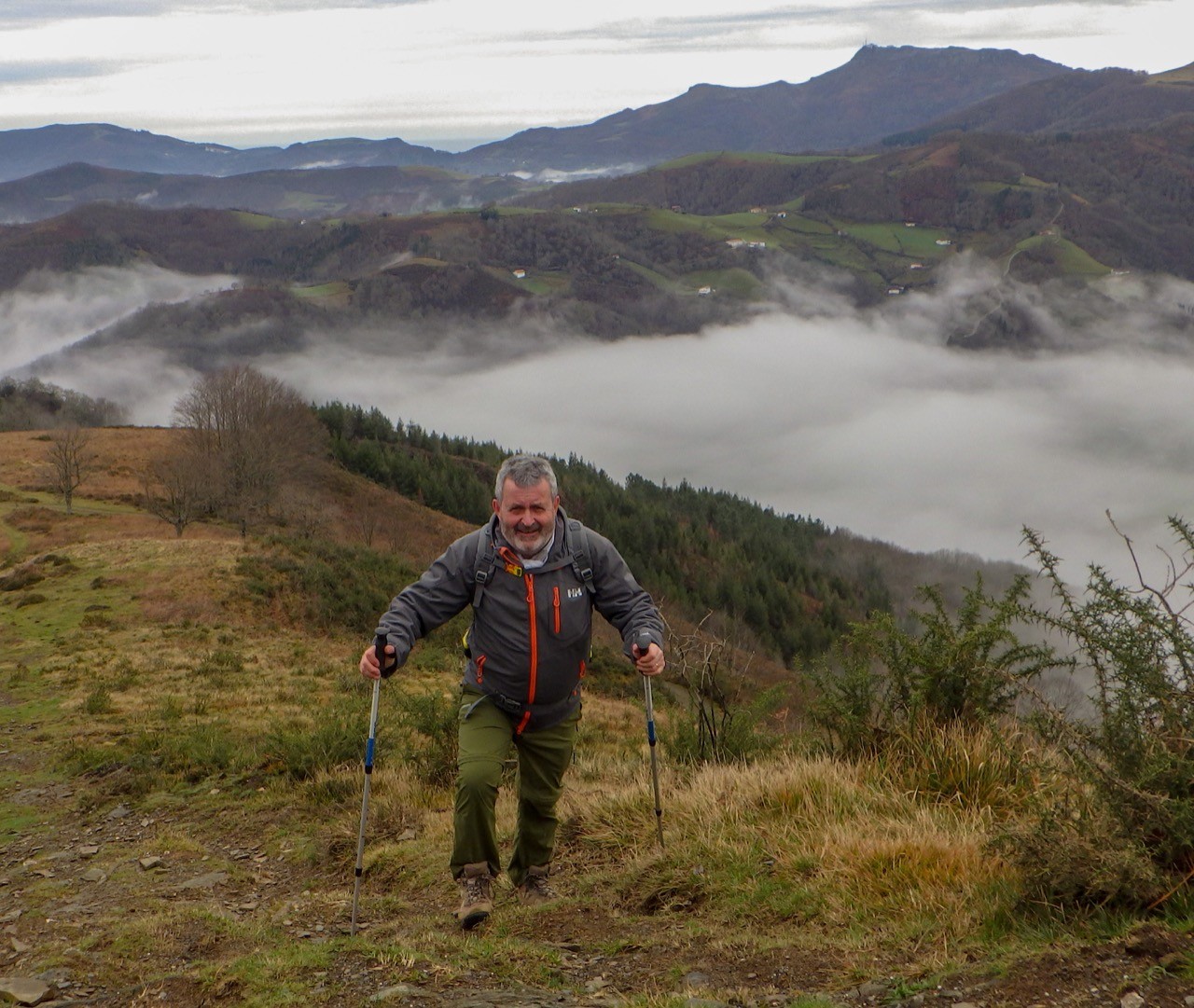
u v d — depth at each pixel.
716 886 4.71
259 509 69.19
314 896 5.89
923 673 6.00
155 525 63.06
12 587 36.53
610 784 7.39
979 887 4.09
